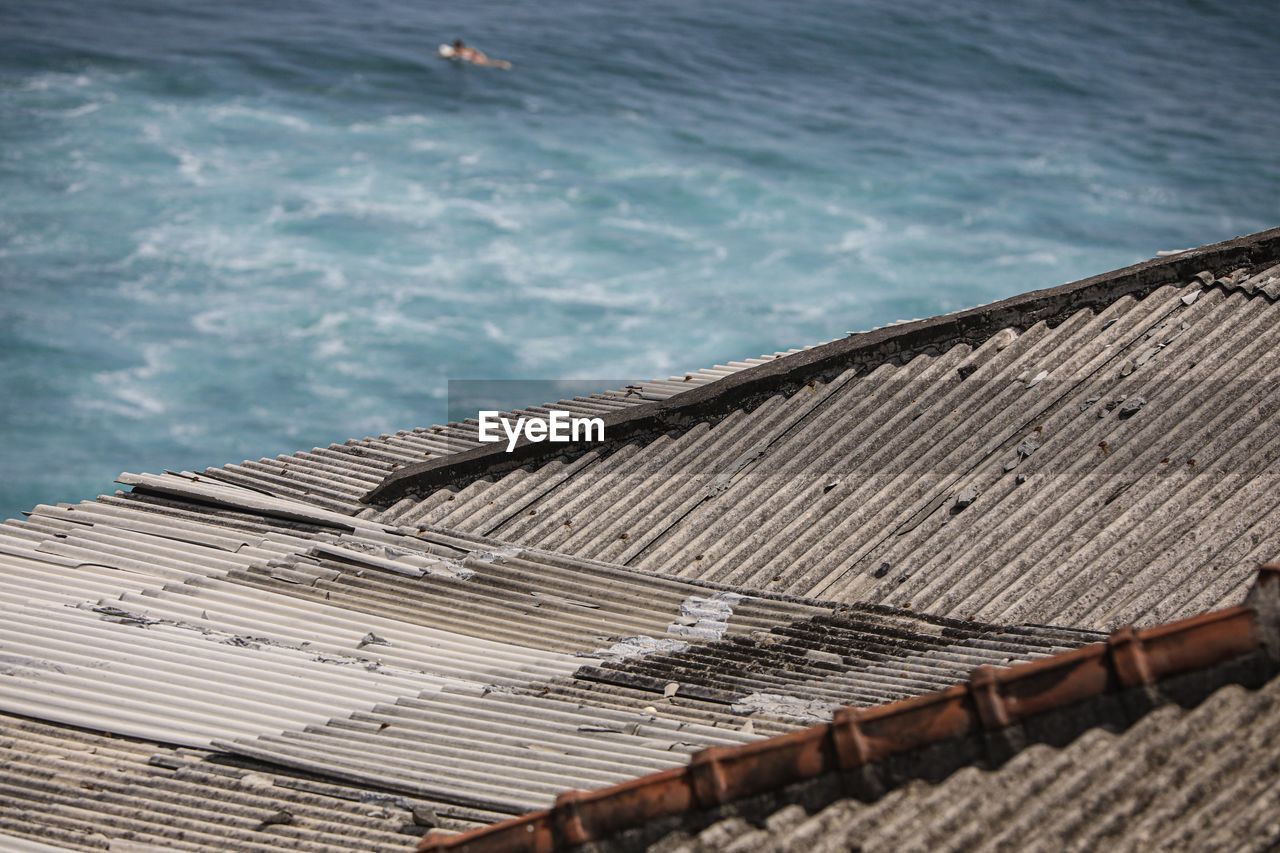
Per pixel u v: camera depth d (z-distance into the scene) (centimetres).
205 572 1695
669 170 7488
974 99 8469
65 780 1334
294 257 6525
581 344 6081
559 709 1438
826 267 6762
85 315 5981
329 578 1688
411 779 1333
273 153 7412
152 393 5559
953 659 1431
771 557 1681
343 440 5416
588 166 7506
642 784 966
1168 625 941
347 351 5906
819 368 1900
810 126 8038
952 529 1625
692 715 1414
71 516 1797
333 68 8300
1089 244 7069
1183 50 9138
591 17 9169
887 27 9244
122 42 8306
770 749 962
